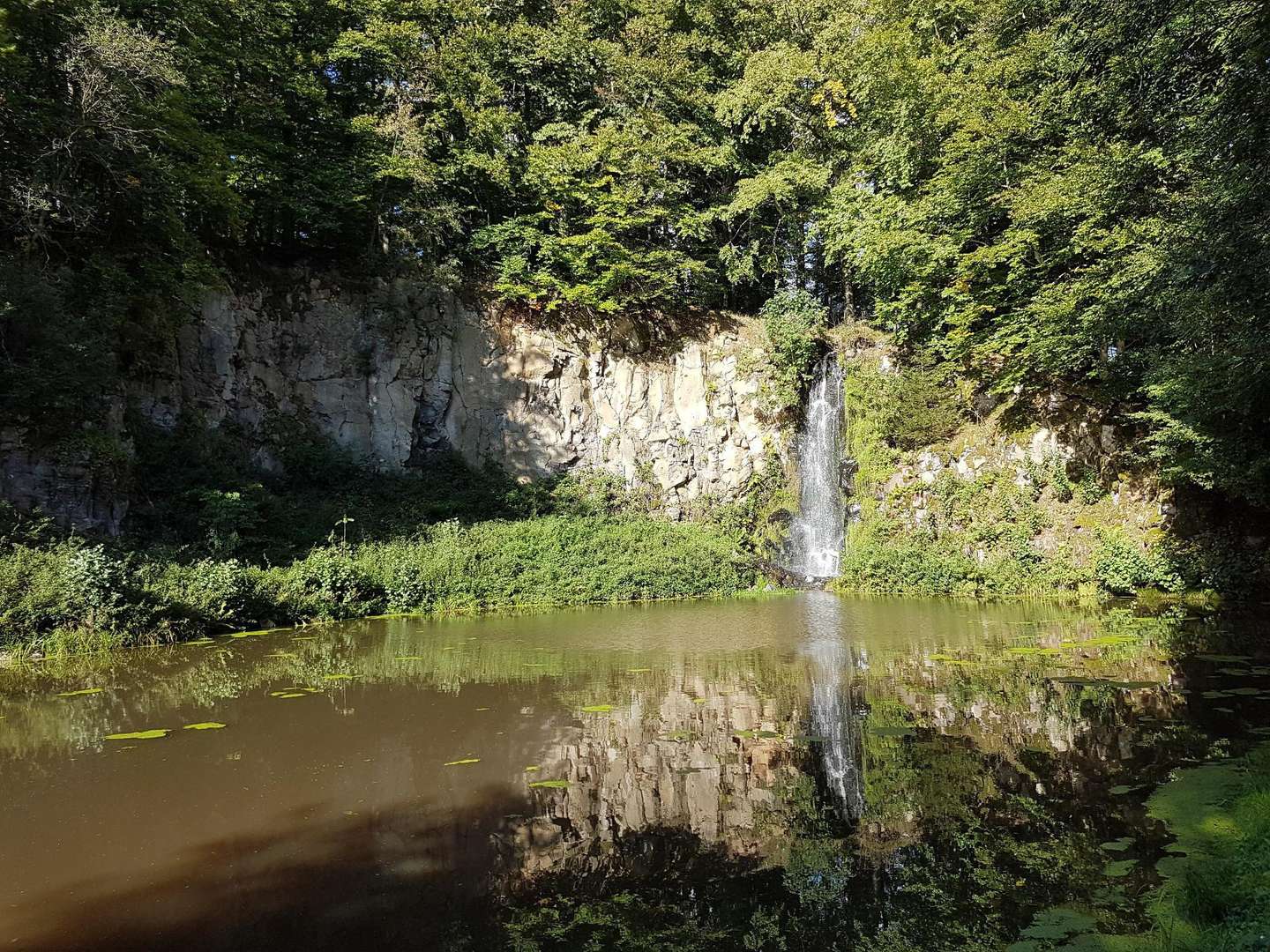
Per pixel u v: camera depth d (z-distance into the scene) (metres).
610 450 25.36
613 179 25.59
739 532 23.89
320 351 22.92
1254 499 15.42
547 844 5.40
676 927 4.24
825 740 7.68
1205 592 17.00
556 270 25.83
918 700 9.17
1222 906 4.03
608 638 13.91
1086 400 20.44
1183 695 8.84
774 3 29.59
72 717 8.68
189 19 19.80
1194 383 13.20
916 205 22.81
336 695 9.66
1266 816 5.06
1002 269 21.50
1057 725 7.91
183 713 8.83
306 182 22.08
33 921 4.32
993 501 21.00
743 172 29.06
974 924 4.16
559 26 26.55
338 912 4.43
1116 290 16.80
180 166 18.52
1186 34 12.71
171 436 18.91
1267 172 9.20
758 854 5.20
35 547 13.18
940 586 20.30
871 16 25.25
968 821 5.61
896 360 24.70
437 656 12.22
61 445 14.68
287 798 6.25
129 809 6.00
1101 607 16.53
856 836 5.45
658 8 28.73
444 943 4.07
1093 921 4.11
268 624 15.44
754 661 11.70
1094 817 5.55
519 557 20.09
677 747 7.55
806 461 26.05
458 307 24.66
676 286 27.50
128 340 18.38
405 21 24.50
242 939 4.11
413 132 22.75
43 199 15.30
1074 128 18.98
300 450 21.58
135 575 13.60
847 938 4.07
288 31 22.52
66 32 15.55
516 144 26.55
